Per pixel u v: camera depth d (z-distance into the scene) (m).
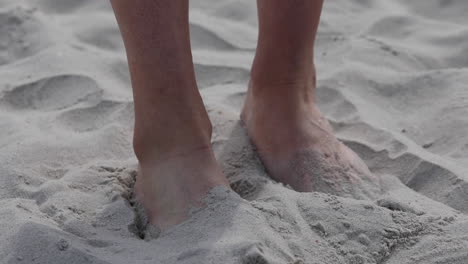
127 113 1.22
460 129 1.18
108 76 1.33
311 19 1.06
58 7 1.58
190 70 0.99
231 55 1.44
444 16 1.58
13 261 0.91
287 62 1.08
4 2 1.56
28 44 1.44
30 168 1.08
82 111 1.23
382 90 1.30
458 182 1.07
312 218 0.98
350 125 1.22
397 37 1.51
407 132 1.21
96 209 1.00
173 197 0.99
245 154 1.10
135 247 0.93
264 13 1.07
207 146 1.00
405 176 1.11
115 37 1.47
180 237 0.94
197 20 1.53
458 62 1.42
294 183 1.06
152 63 0.97
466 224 0.98
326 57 1.42
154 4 0.96
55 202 1.00
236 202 0.96
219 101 1.27
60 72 1.32
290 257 0.92
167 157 1.00
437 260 0.95
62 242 0.92
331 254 0.95
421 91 1.28
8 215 0.97
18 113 1.24
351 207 0.99
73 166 1.10
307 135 1.08
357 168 1.07
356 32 1.51
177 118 0.99
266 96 1.09
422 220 0.99
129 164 1.09
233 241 0.91
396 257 0.96
